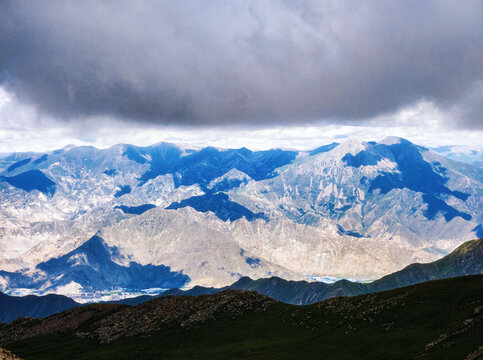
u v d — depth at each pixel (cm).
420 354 9550
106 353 16175
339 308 15488
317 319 15262
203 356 14025
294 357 12050
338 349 11744
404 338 10875
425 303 12812
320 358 11388
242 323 16525
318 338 13275
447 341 9712
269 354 12850
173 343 15950
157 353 15300
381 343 11050
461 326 10350
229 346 14575
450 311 11719
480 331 9650
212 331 16262
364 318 13500
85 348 17338
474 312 10956
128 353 15800
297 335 14325
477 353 8588
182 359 14138
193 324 17088
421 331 11056
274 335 14888
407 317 12331
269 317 16750
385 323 12506
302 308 16925
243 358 12950
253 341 14612
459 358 8719
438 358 8981
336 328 13688
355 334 12531
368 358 10350
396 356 9919
